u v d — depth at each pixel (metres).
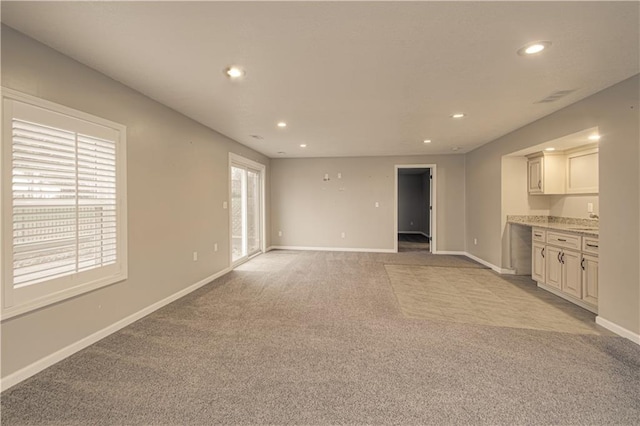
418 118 3.88
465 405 1.79
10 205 1.90
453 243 6.83
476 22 1.82
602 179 2.87
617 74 2.52
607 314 2.84
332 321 3.02
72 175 2.30
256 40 2.04
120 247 2.79
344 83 2.77
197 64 2.40
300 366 2.20
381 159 7.12
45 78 2.11
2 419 1.66
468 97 3.10
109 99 2.65
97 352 2.38
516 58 2.27
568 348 2.46
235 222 5.67
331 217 7.35
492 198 5.34
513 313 3.26
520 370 2.15
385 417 1.69
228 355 2.35
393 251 7.11
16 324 1.97
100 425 1.62
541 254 4.13
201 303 3.53
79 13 1.74
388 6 1.67
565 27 1.86
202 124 4.25
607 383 1.99
